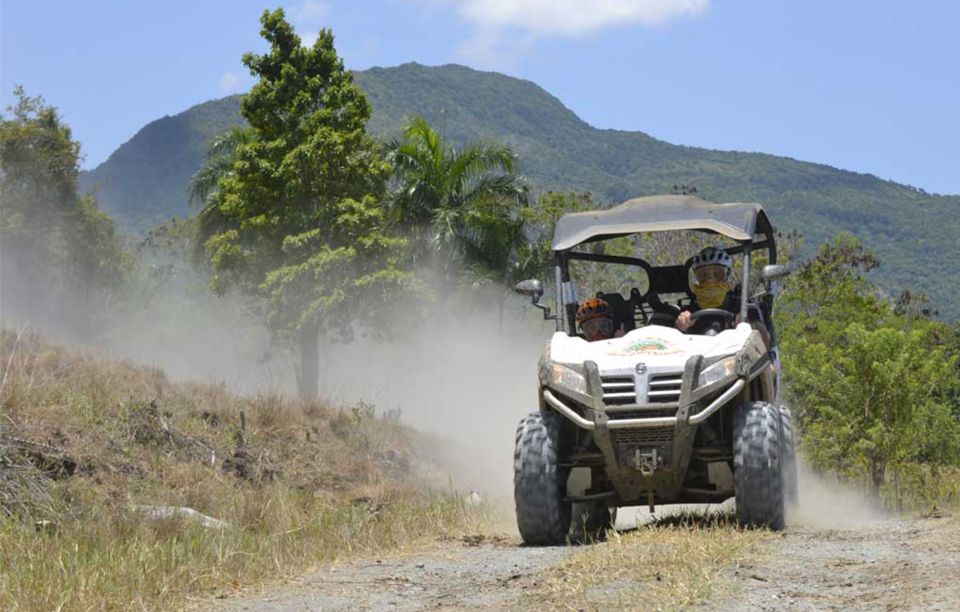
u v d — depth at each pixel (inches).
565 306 452.8
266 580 348.2
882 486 742.5
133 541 399.9
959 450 785.6
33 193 2096.5
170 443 653.3
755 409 399.2
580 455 406.0
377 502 636.1
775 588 288.7
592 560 335.0
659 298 484.4
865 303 1565.0
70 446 589.0
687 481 425.1
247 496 559.5
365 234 1376.7
